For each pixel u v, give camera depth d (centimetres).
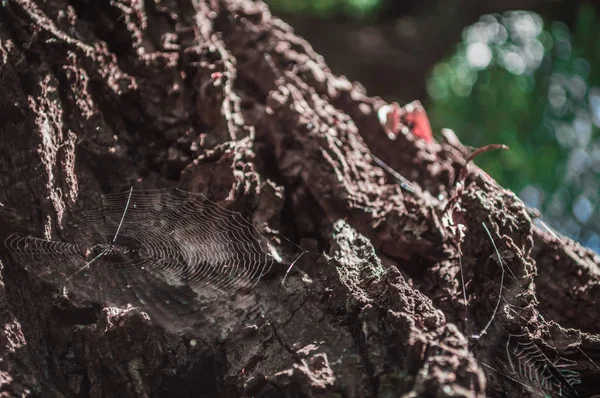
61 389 99
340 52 261
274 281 101
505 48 244
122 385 98
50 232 101
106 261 101
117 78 106
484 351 99
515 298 100
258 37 115
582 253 106
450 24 263
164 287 100
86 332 98
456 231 102
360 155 109
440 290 102
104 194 104
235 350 98
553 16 245
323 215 105
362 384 95
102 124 105
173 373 99
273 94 109
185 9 111
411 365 93
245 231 103
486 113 225
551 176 205
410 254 103
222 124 106
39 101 104
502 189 106
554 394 98
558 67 231
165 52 108
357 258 100
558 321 104
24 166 102
